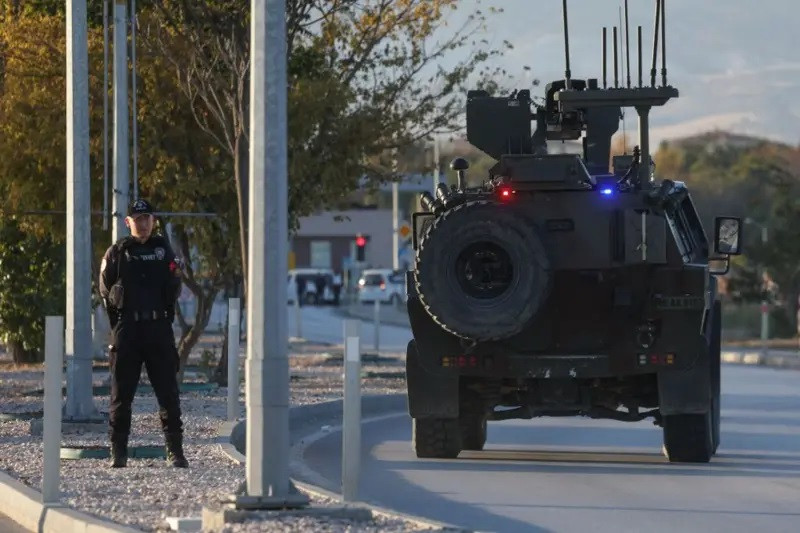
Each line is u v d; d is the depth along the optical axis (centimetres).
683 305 5312
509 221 5194
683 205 5975
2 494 4284
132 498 4066
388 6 9056
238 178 7788
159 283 4847
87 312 6231
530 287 5181
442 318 5222
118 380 4844
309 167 8962
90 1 8600
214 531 3369
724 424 7494
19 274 11312
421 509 4391
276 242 3581
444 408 5597
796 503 4534
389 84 9256
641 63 5606
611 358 5372
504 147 6125
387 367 11388
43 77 9012
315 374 10512
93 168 9331
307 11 8075
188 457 5162
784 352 15475
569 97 5581
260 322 3572
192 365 11019
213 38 7962
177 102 8931
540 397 5531
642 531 3981
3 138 9150
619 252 5316
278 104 3594
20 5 9200
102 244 9488
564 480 5116
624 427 7262
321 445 6419
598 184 5356
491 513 4306
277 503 3562
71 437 5825
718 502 4556
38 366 11244
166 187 9056
